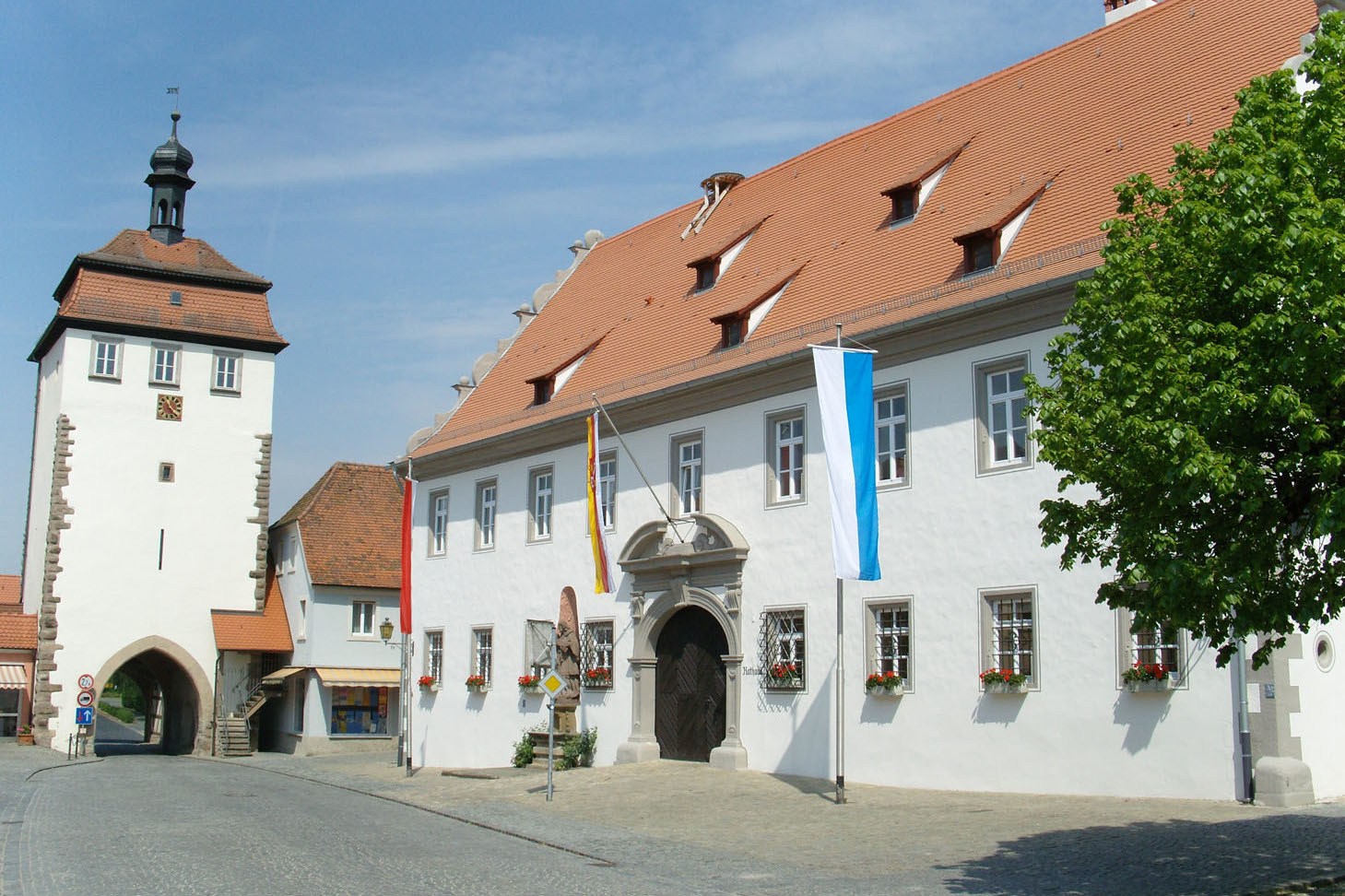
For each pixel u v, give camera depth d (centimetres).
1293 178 1215
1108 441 1264
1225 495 1203
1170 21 2584
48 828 1969
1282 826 1603
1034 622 2095
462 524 3650
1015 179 2520
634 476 2984
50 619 4716
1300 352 1152
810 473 2533
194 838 1838
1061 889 1298
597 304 3672
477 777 2975
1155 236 1332
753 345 2745
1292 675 1831
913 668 2280
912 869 1459
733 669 2648
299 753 4853
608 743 2984
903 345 2361
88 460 4853
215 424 5100
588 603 3102
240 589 5072
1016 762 2095
